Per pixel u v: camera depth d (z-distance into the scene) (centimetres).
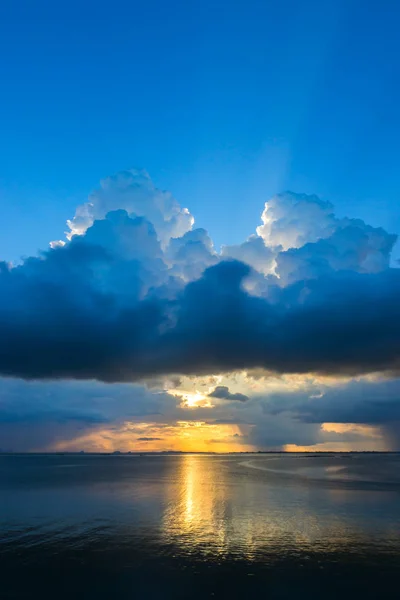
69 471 9844
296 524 3288
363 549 2575
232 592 1959
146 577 2144
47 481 6962
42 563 2358
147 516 3650
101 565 2320
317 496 4888
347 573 2177
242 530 3086
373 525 3241
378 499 4625
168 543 2739
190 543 2738
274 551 2548
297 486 6019
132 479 7338
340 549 2583
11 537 2911
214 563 2339
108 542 2764
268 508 4031
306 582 2070
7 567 2298
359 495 4994
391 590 1969
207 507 4119
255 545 2678
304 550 2572
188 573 2198
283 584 2045
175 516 3644
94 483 6581
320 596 1914
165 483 6550
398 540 2788
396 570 2216
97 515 3719
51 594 1952
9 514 3784
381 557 2428
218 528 3158
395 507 4072
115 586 2034
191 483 6538
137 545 2692
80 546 2675
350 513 3756
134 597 1914
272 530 3083
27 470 10350
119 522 3397
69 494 5144
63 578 2138
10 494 5159
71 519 3538
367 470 9962
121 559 2414
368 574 2161
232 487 5931
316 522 3359
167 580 2105
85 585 2048
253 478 7531
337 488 5766
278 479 7269
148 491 5441
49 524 3334
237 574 2172
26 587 2031
